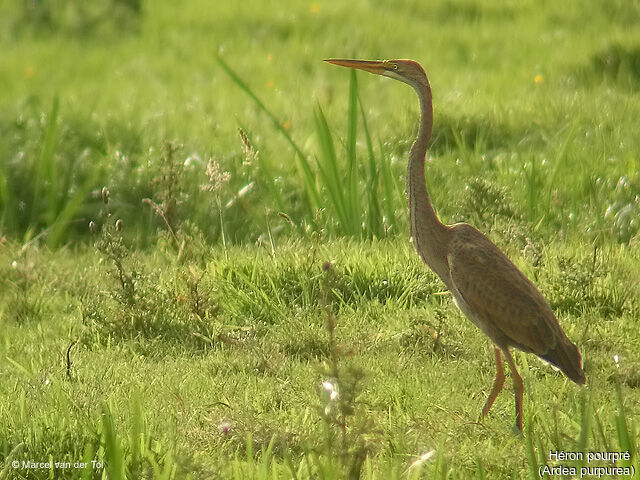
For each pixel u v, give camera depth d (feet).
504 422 26.05
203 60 82.48
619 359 29.58
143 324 34.47
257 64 79.77
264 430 25.07
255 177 51.55
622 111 59.82
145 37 92.27
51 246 47.60
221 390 28.76
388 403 27.40
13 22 98.02
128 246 46.98
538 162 51.13
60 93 72.38
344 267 38.32
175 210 45.39
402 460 23.32
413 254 39.58
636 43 74.18
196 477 21.63
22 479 22.77
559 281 35.40
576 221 44.39
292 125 62.95
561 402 27.32
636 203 45.11
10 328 36.24
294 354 32.48
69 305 38.73
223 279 37.93
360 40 84.12
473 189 41.86
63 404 26.45
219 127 61.67
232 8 99.45
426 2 97.25
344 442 20.90
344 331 33.17
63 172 53.72
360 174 50.39
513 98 65.26
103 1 98.43
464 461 23.31
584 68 71.26
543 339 25.73
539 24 88.38
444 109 60.23
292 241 43.06
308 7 97.76
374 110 63.87
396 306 36.04
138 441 23.56
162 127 61.36
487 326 26.63
